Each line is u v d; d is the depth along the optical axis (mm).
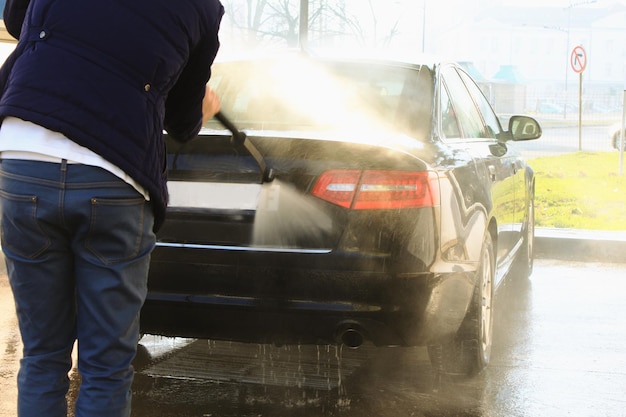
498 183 5453
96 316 2666
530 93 52438
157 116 2643
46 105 2488
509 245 6293
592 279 8250
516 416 4242
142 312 4078
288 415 4109
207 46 2781
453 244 4086
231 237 3885
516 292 7570
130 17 2586
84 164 2512
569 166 20031
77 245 2625
